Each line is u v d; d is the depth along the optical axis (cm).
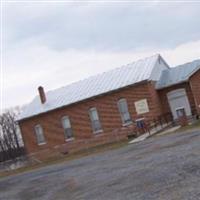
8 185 2623
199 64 4375
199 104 4303
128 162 2045
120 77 4738
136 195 1212
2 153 9112
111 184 1527
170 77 4444
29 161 4681
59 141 5016
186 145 2042
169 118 4362
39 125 5169
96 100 4716
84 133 4834
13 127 10644
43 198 1627
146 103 4369
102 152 3397
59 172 2514
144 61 4731
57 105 5012
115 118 4578
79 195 1478
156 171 1521
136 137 4112
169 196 1080
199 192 1034
